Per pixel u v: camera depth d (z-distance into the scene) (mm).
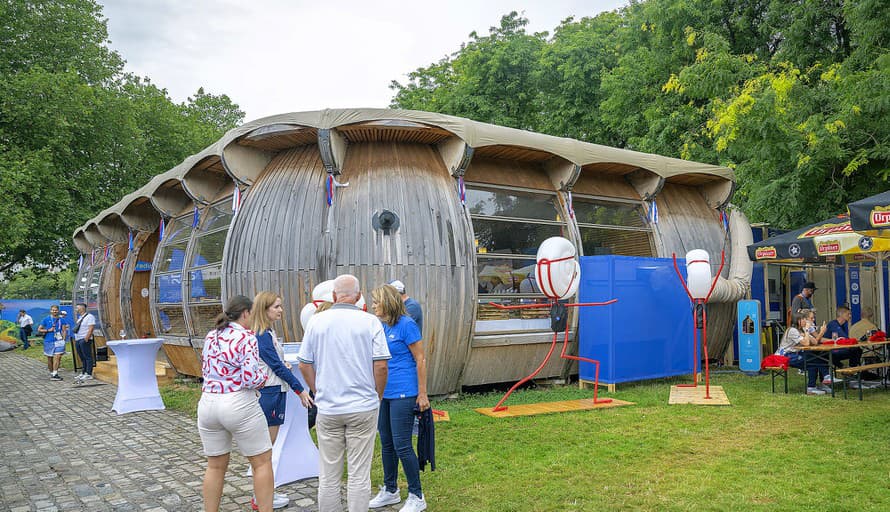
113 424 8742
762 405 8500
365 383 4148
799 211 12625
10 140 21188
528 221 10188
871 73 10867
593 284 10047
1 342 23906
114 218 15844
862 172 12391
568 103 20500
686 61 16922
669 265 10680
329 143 8883
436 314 8875
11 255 24156
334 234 8836
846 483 5172
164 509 5109
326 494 4125
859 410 8055
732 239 12578
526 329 9961
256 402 4359
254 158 10180
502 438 6906
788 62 13328
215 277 10500
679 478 5398
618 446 6484
